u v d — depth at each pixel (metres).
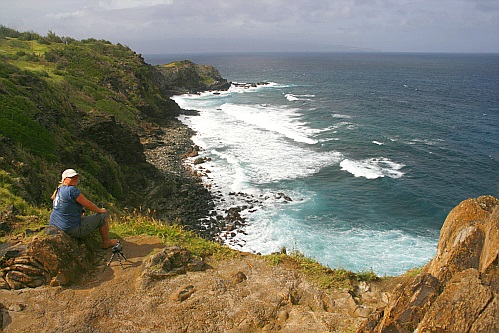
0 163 12.57
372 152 40.28
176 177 32.34
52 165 17.30
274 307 6.14
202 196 28.84
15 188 11.09
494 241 4.21
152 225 8.97
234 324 5.69
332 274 7.80
